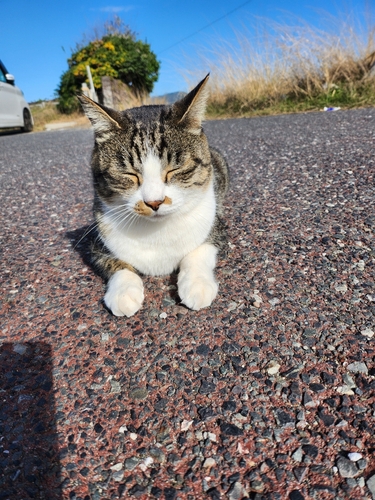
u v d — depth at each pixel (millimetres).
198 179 372
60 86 2758
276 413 229
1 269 430
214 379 257
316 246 413
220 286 357
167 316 323
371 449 204
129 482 199
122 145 356
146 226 359
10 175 903
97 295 364
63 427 232
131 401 246
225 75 1648
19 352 297
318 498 185
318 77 1442
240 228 475
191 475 200
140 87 2762
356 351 268
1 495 195
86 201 657
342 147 768
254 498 187
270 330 295
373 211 477
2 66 1803
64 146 1314
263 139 967
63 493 195
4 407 248
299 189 580
